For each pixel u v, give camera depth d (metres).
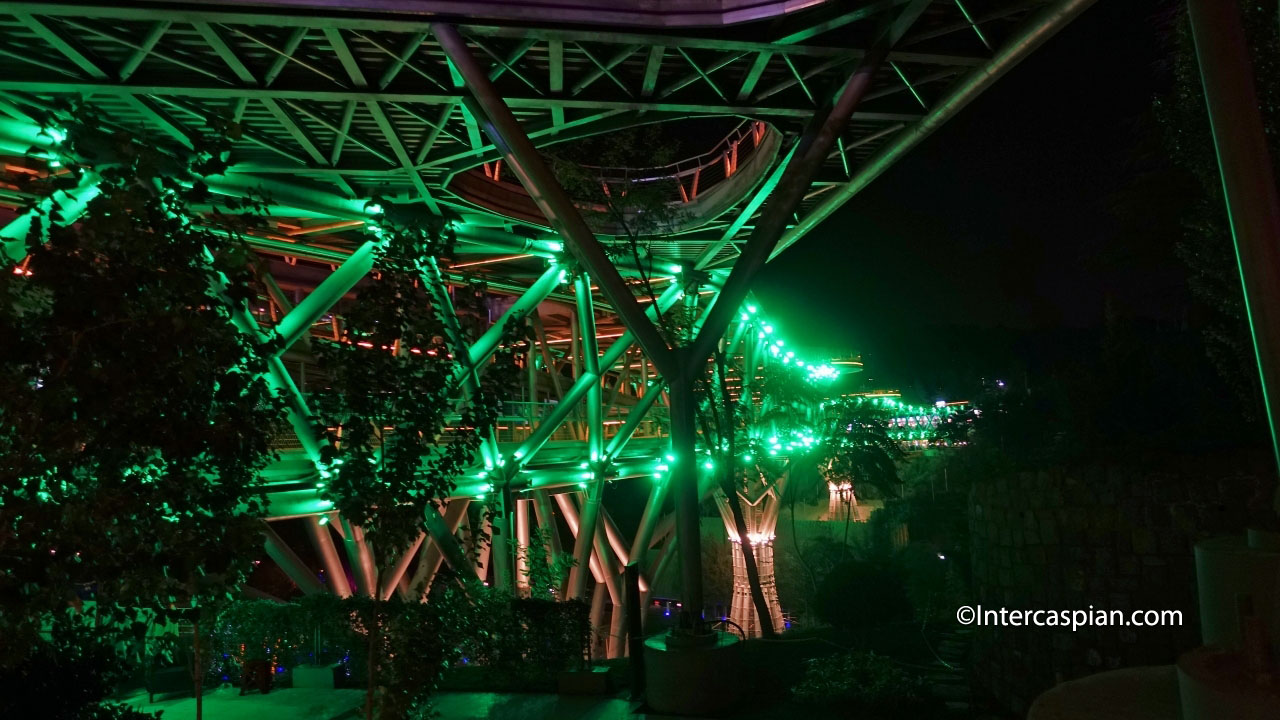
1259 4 10.86
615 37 15.22
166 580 7.34
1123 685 5.72
